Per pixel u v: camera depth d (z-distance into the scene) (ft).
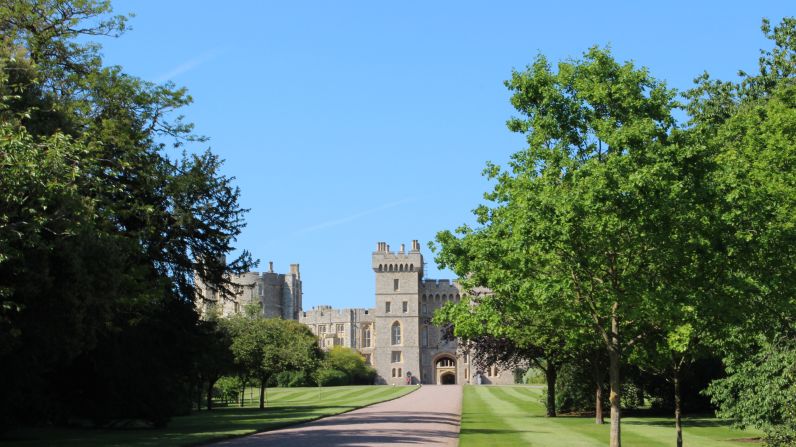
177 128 114.83
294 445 82.12
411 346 497.87
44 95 93.81
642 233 70.54
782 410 79.15
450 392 301.02
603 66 77.25
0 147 67.46
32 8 101.40
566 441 90.58
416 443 84.33
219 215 128.77
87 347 90.94
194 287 132.46
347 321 575.38
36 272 72.43
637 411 169.07
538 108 79.56
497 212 85.46
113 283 81.25
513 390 322.75
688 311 69.51
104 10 105.91
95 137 96.58
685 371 124.88
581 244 72.74
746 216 73.92
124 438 95.55
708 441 94.89
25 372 90.22
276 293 587.27
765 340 91.56
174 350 129.29
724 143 104.32
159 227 118.83
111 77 106.83
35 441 90.94
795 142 91.40
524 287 73.72
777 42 138.51
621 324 81.15
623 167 69.67
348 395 284.41
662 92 75.15
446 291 513.86
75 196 73.00
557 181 76.95
